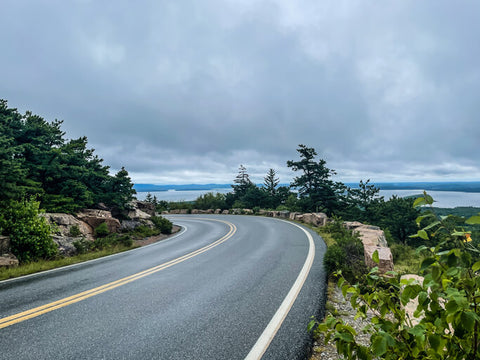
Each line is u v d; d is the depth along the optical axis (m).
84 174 14.76
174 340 3.67
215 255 9.45
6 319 4.32
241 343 3.57
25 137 13.38
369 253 6.89
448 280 1.32
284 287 5.80
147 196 42.97
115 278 6.75
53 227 10.27
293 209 34.44
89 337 3.77
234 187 55.28
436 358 1.31
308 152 38.78
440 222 1.30
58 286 6.11
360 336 3.80
